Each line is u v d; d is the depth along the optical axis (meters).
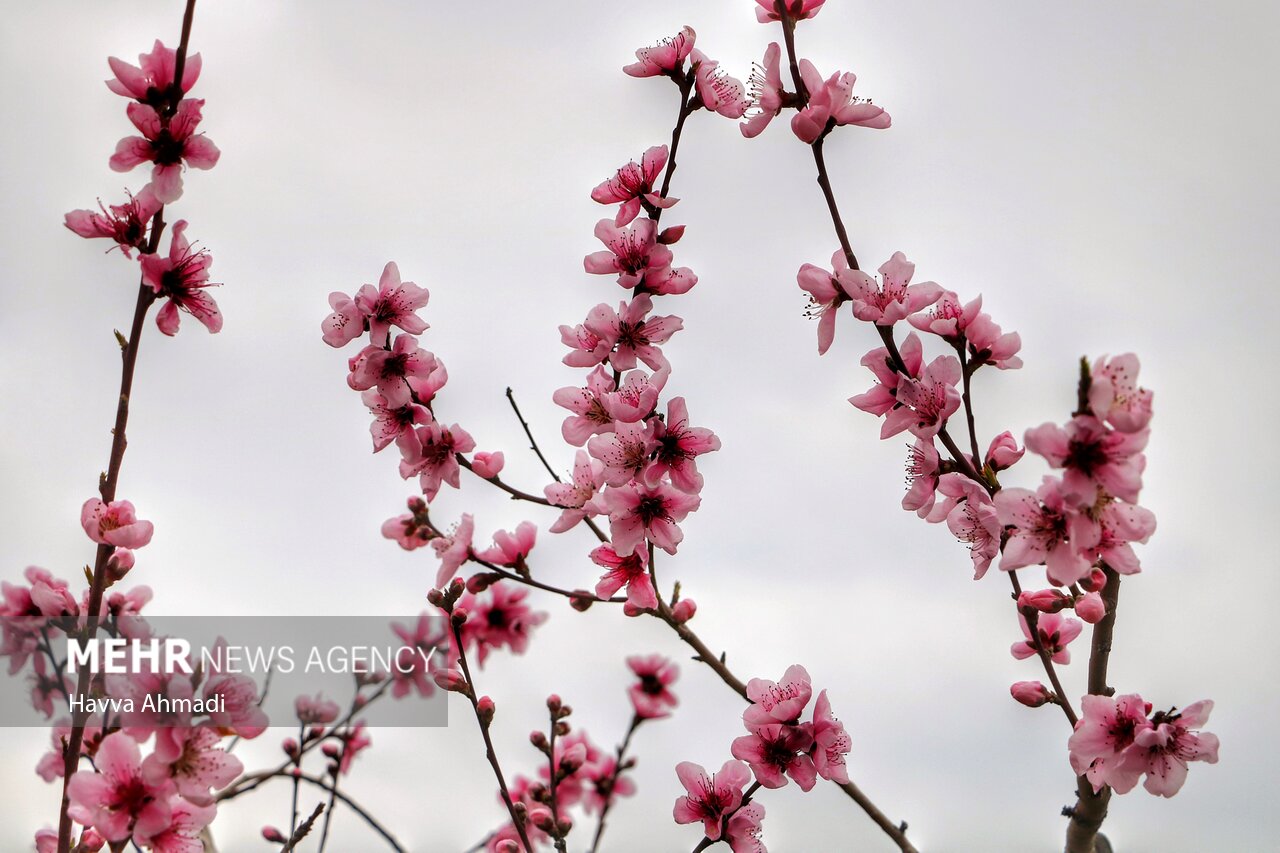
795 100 1.66
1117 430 1.56
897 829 1.70
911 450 1.66
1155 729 1.60
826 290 1.66
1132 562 1.59
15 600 1.67
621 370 1.70
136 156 1.64
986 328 1.64
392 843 1.75
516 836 1.84
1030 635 1.68
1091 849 1.68
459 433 1.72
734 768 1.67
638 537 1.68
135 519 1.66
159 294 1.65
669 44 1.70
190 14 1.64
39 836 1.72
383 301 1.70
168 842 1.62
